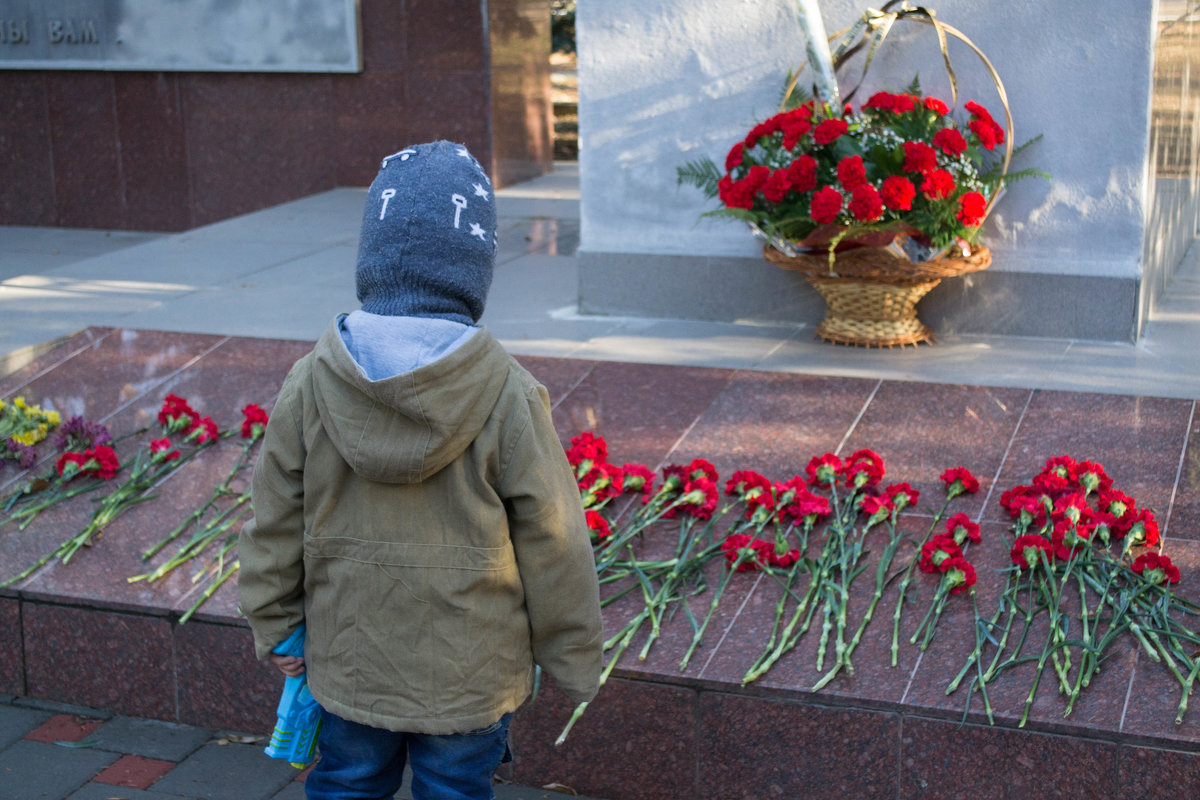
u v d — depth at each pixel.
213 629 3.36
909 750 2.84
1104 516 3.35
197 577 3.55
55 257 10.04
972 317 5.41
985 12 5.07
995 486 3.86
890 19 4.88
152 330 5.63
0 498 4.09
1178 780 2.66
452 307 2.07
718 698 2.96
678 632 3.16
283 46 10.35
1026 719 2.73
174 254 7.52
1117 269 5.15
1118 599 3.13
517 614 2.16
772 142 5.13
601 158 5.78
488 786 2.30
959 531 3.41
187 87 10.77
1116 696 2.80
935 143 4.85
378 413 2.01
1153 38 4.87
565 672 2.21
